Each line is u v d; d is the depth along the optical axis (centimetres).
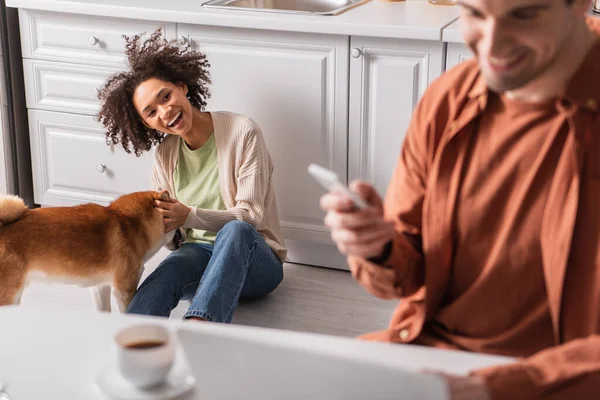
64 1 286
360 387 92
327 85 270
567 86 112
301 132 278
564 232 112
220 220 246
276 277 262
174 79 252
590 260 112
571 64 111
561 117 113
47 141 312
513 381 98
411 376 87
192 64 257
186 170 261
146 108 245
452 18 262
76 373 111
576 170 111
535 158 116
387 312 264
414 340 131
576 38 110
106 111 254
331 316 262
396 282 126
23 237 216
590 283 113
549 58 105
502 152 118
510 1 100
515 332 122
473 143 121
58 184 317
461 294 127
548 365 101
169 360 108
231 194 257
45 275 222
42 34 298
